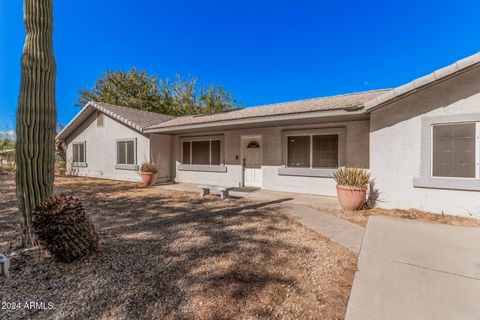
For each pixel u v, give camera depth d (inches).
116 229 188.2
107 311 89.6
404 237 169.6
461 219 211.9
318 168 354.6
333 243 160.6
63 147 691.4
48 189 155.3
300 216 230.8
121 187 430.9
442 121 221.9
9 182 452.4
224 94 1116.5
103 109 538.9
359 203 247.9
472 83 211.0
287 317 86.7
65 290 103.3
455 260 133.2
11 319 84.7
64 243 124.2
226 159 448.8
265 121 332.8
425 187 232.7
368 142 317.7
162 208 264.1
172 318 85.8
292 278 114.7
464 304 93.4
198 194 358.9
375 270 121.9
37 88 150.5
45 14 153.2
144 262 130.3
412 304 93.5
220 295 100.2
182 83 1057.5
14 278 112.6
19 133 147.6
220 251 146.6
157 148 499.2
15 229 183.3
